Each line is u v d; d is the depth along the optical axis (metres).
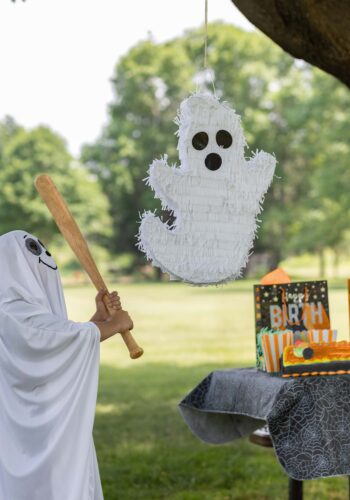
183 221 3.22
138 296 28.84
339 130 37.38
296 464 3.06
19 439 2.86
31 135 51.28
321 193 37.91
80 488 2.84
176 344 14.35
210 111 3.29
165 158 3.21
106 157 49.34
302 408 3.13
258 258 46.84
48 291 3.06
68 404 2.87
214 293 30.02
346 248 43.19
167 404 8.50
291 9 3.42
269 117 44.00
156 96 46.16
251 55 43.97
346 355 3.25
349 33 3.43
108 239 51.91
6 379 2.88
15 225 51.06
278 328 3.54
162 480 5.43
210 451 6.24
